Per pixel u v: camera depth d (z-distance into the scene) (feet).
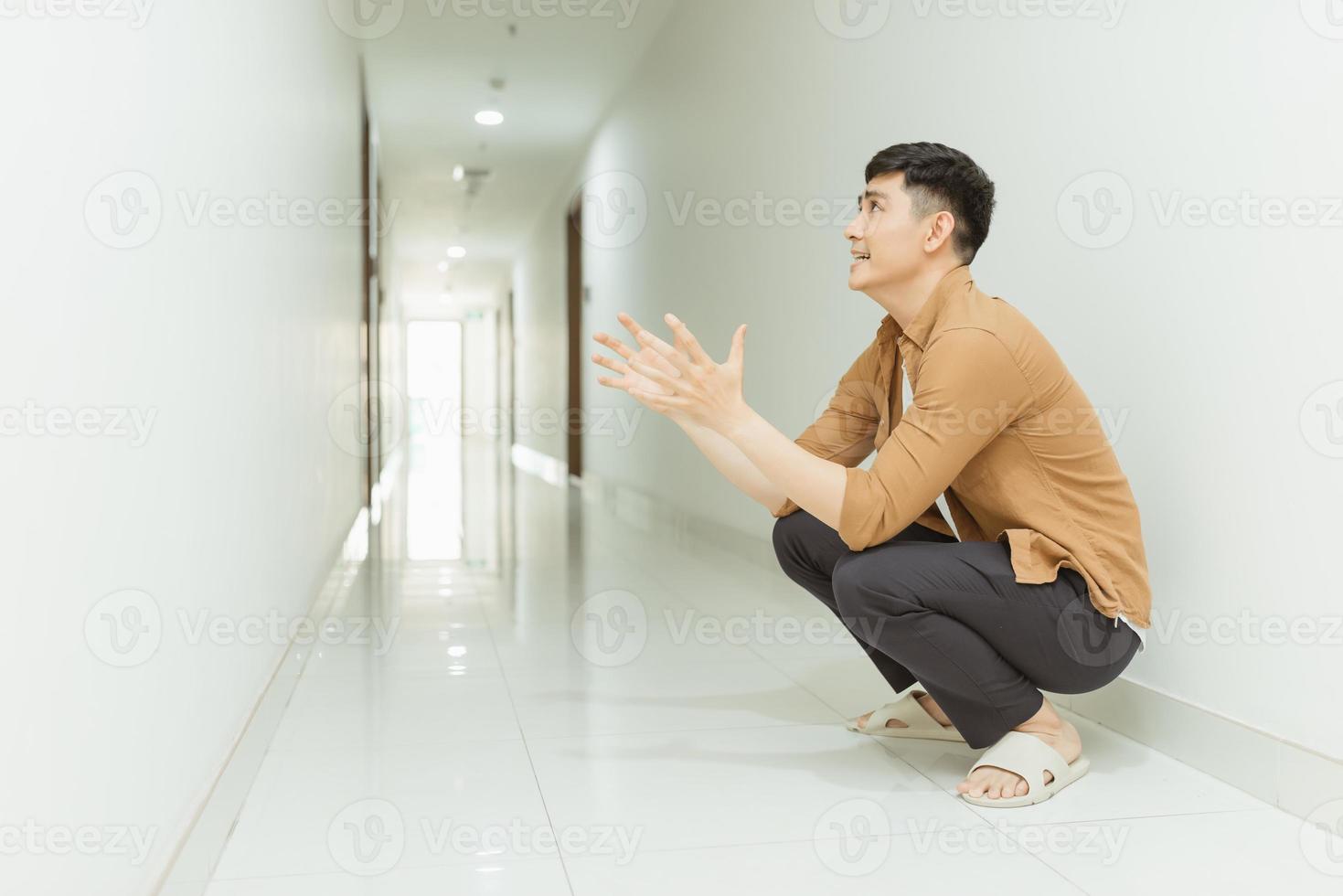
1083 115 6.86
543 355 36.37
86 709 3.20
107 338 3.43
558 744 6.36
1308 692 5.13
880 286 5.78
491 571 13.52
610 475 24.39
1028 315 7.59
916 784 5.62
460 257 46.09
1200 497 5.86
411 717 6.96
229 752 5.19
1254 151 5.41
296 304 8.60
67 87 3.10
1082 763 5.73
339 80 13.29
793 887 4.37
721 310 15.90
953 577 5.24
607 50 20.27
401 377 48.16
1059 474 5.39
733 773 5.81
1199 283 5.83
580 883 4.41
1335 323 4.93
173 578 4.23
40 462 2.87
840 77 11.19
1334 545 4.97
